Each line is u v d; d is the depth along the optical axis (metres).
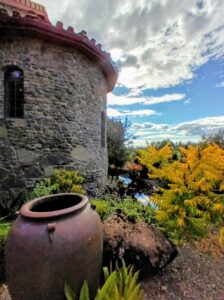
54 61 6.47
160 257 2.98
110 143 13.39
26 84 6.12
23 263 1.93
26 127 6.12
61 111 6.60
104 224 3.24
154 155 4.25
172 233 3.43
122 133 15.16
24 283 1.94
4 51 6.06
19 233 2.03
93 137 7.78
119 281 2.24
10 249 2.03
